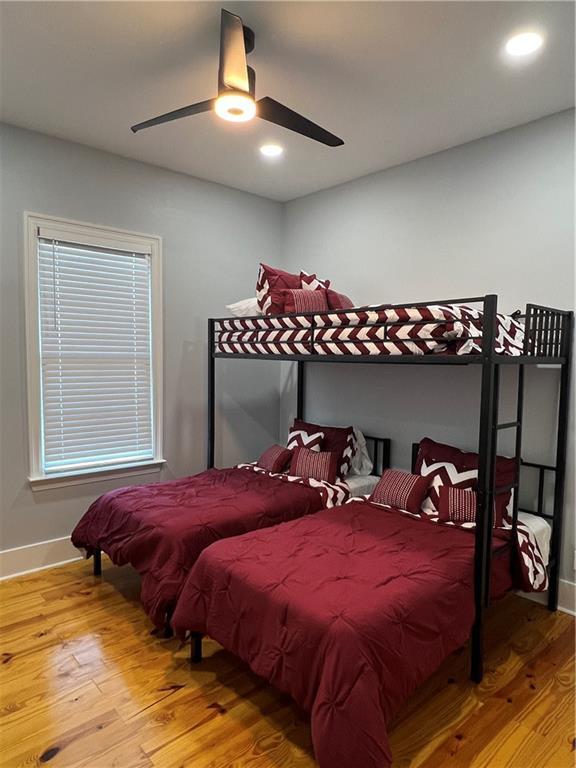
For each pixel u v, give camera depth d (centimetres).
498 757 176
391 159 341
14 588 294
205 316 397
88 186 327
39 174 306
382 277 366
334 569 202
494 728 189
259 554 216
